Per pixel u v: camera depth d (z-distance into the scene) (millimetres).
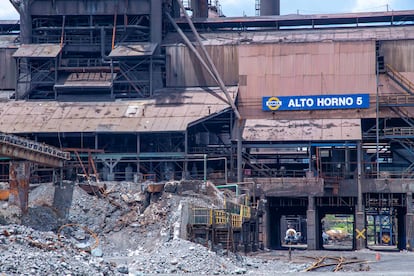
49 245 115875
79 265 107750
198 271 125500
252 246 199125
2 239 111312
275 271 139375
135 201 172000
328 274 132750
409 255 194750
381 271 143250
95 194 175750
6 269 97812
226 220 155375
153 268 125062
